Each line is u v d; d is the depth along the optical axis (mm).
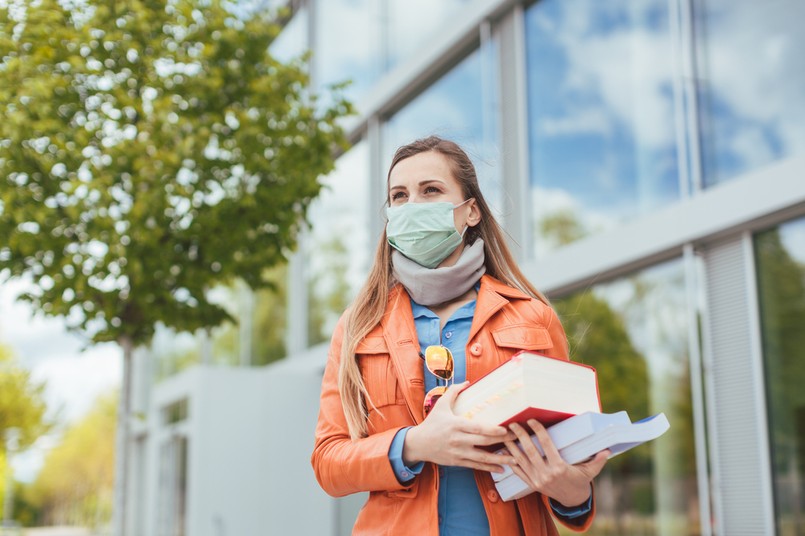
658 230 6168
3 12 5910
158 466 14172
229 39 6496
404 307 2004
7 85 5785
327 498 11336
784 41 5422
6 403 21766
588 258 6828
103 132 6062
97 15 5980
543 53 7879
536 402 1590
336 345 2066
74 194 5914
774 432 5336
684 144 6117
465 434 1639
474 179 2131
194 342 17453
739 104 5730
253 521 10977
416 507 1811
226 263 6512
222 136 6441
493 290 1989
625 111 6777
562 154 7492
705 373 5785
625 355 6480
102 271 6160
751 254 5574
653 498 6047
